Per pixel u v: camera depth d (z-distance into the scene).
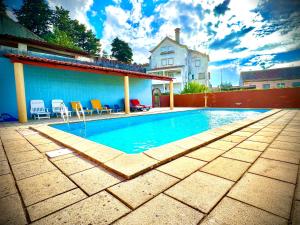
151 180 1.81
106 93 12.00
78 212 1.31
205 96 16.31
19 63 6.55
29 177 1.92
